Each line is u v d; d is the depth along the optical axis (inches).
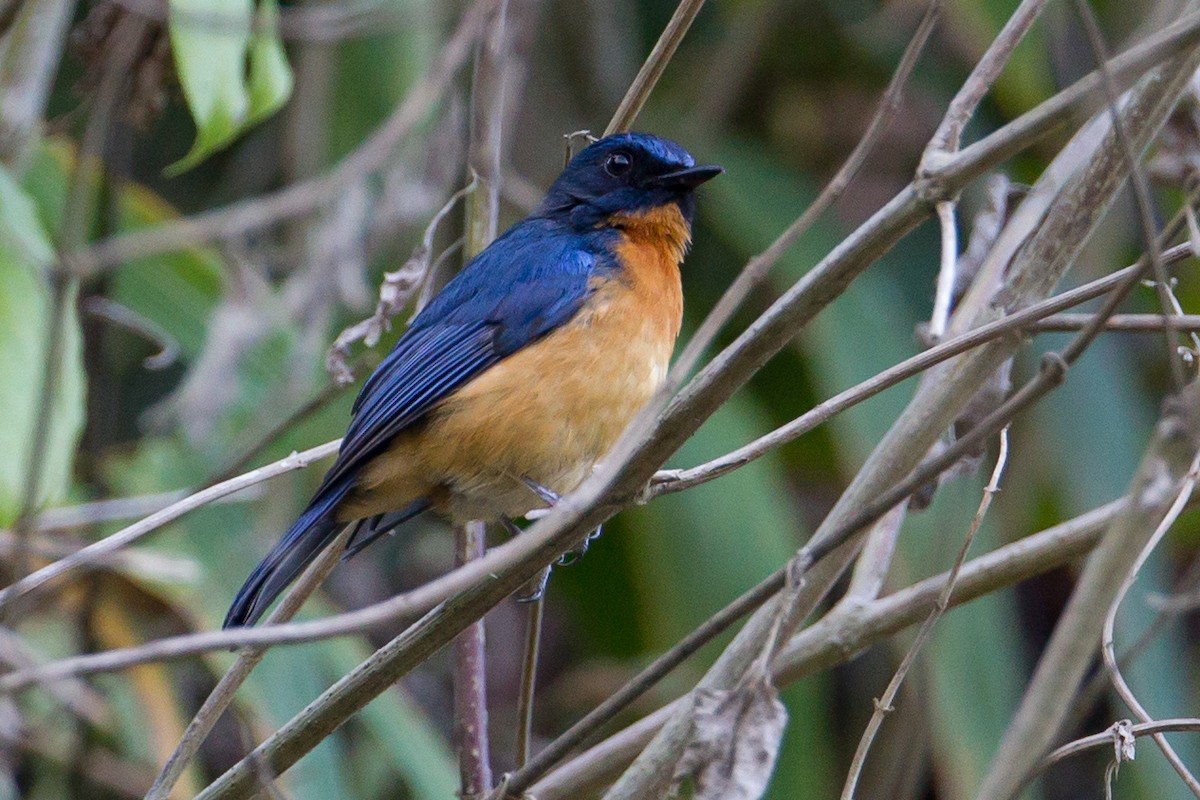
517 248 357.7
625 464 252.8
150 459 454.6
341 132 472.4
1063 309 246.7
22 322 341.1
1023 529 505.4
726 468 260.8
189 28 327.6
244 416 454.3
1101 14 509.7
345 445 331.9
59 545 402.0
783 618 222.4
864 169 599.8
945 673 452.4
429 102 366.0
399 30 447.8
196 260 460.8
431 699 585.9
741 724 221.5
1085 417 503.8
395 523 338.6
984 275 282.8
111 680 443.5
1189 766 460.1
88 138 301.4
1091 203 280.4
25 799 448.8
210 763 531.8
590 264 346.0
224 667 424.5
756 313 560.7
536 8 477.7
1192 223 251.0
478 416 326.6
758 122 609.9
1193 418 194.5
